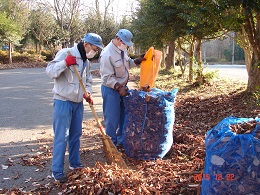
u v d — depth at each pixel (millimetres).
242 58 47531
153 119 4793
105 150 4688
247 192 3090
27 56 35000
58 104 4285
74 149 4641
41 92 13031
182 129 6340
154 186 3852
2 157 5375
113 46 5230
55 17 40344
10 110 9320
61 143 4281
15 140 6336
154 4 12883
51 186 4199
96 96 11922
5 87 14750
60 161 4285
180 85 13812
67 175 4352
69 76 4258
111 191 3742
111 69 5188
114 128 5406
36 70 27125
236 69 26891
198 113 7801
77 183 3949
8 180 4480
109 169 4148
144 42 18578
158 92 5051
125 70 5414
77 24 39719
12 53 34875
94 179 3934
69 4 39406
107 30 39844
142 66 5527
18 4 32938
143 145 4875
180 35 12891
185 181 3912
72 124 4543
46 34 36562
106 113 5359
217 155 3111
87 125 7477
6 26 28984
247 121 3551
